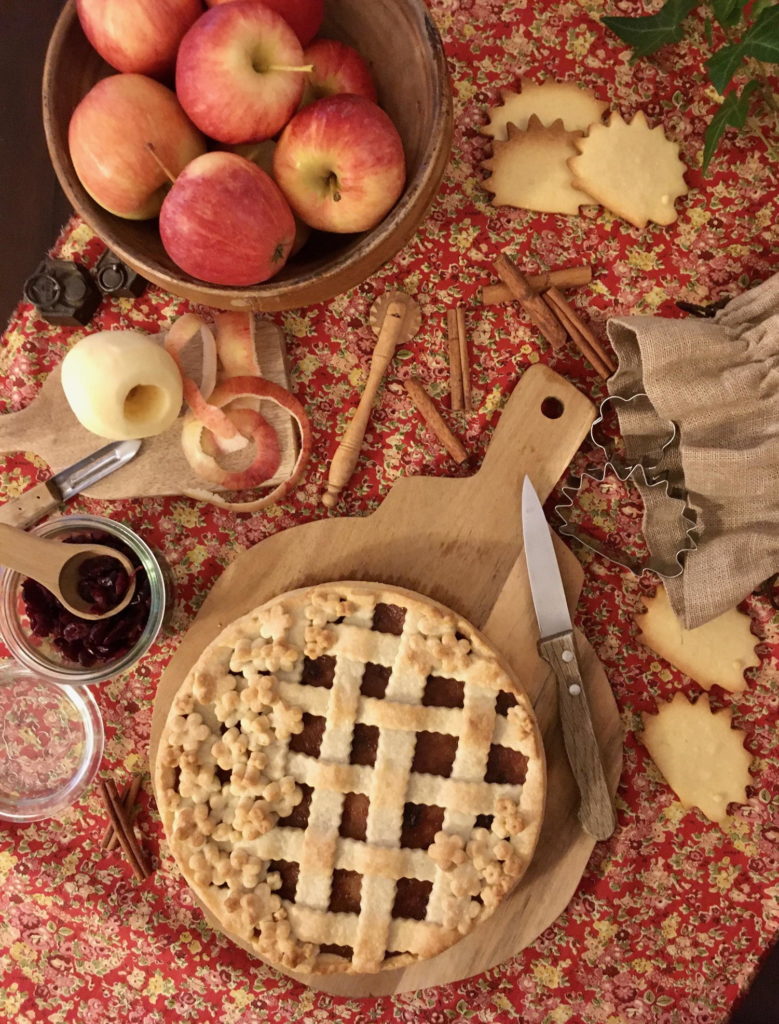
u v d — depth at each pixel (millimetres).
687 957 600
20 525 603
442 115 503
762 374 569
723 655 606
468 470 624
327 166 501
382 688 583
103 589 576
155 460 607
